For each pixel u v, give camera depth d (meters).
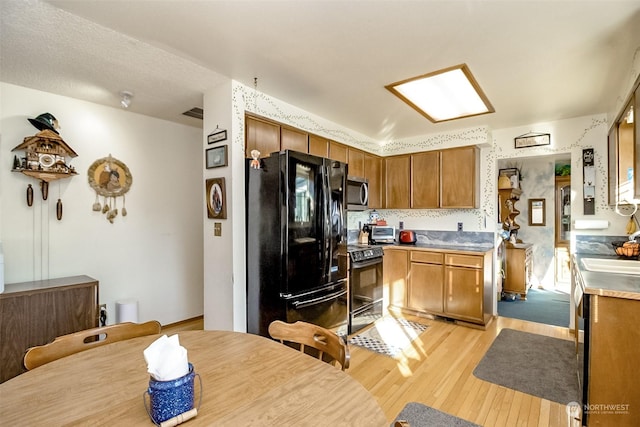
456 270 3.57
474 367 2.57
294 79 2.48
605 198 3.28
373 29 1.82
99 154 2.98
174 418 0.83
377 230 4.36
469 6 1.61
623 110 2.37
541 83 2.53
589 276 2.12
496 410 2.01
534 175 5.61
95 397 0.96
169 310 3.55
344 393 1.00
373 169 4.32
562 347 2.94
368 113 3.29
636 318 1.71
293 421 0.86
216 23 1.77
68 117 2.78
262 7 1.63
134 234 3.25
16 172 2.51
